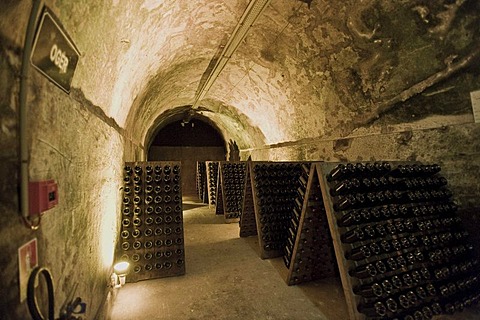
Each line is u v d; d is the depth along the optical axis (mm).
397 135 3188
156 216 3186
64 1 1158
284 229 3807
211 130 12227
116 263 2764
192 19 3250
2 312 788
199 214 6609
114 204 2770
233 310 2367
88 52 1625
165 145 11734
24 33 920
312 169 2602
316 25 3359
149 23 2590
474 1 2199
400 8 2600
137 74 3332
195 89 6746
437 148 2758
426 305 2148
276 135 6770
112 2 1683
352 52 3322
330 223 2232
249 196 4621
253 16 3203
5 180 829
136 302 2502
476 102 2418
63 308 1279
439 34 2494
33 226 984
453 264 2406
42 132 1100
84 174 1702
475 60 2354
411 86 2900
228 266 3379
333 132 4438
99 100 2150
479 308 2324
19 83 909
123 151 3424
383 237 2221
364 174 2400
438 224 2451
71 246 1431
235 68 5328
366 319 2012
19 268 887
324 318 2246
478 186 2494
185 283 2900
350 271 2115
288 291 2721
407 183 2479
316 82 4250
